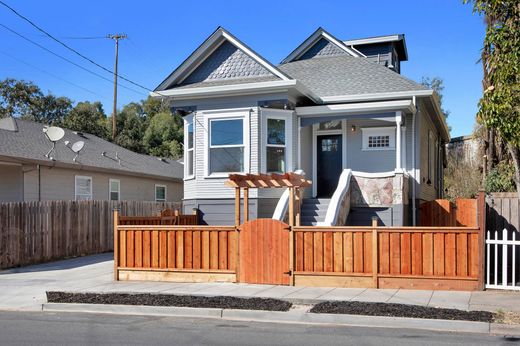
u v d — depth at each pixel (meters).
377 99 17.56
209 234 12.84
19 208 16.22
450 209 17.77
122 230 13.44
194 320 9.43
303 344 7.59
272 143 17.09
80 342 7.68
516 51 8.91
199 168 17.31
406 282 11.63
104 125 49.53
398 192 16.06
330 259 12.06
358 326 8.91
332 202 14.98
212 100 17.23
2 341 7.74
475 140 35.88
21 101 49.53
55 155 22.23
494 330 8.42
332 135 19.19
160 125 52.12
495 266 11.39
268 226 12.45
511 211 12.26
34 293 11.94
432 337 8.02
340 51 22.83
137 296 11.11
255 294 11.20
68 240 18.34
